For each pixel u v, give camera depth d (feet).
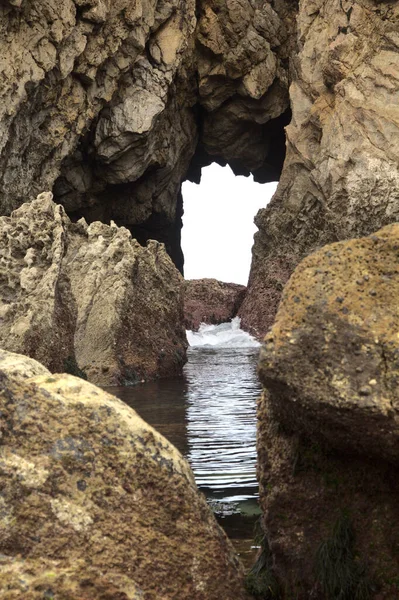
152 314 51.90
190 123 118.21
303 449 11.94
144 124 101.81
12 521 10.46
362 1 97.86
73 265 48.42
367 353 10.56
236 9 110.11
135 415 11.83
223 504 18.02
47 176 96.02
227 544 11.93
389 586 11.11
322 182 97.09
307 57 102.94
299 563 11.82
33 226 46.55
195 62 112.47
